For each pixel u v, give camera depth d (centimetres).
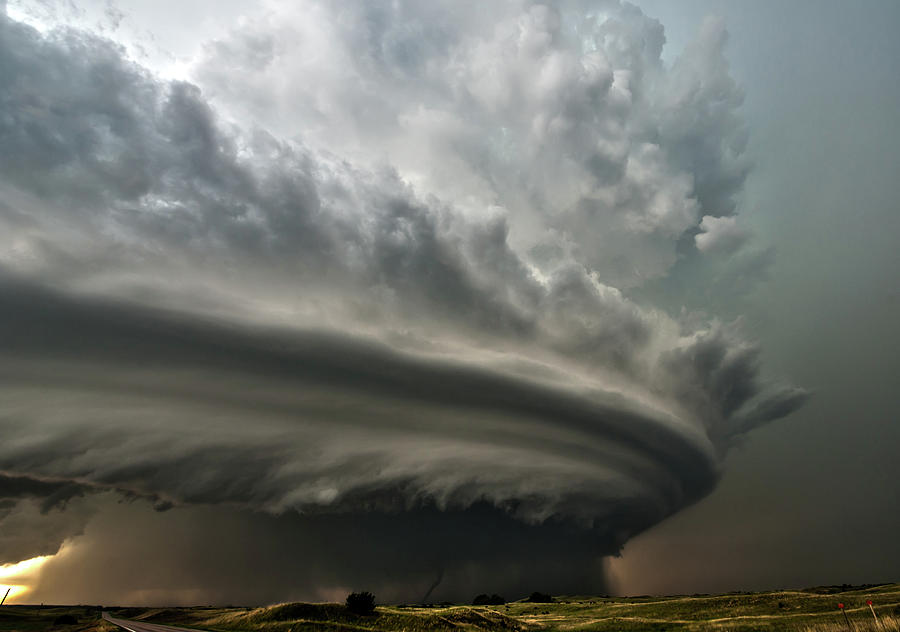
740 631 4388
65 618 8575
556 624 6153
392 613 6184
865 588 6912
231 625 5762
